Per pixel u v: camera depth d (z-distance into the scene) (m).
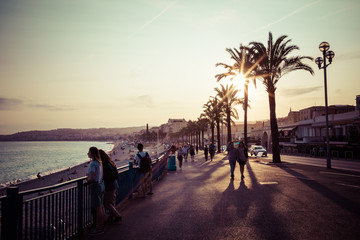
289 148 50.62
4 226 3.89
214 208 7.52
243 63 31.64
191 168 21.58
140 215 7.06
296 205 7.47
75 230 5.58
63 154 147.12
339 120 38.12
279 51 23.77
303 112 77.19
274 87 23.91
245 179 13.42
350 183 11.07
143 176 9.84
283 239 4.93
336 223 5.75
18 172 61.16
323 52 19.02
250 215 6.62
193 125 106.44
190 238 5.15
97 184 5.73
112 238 5.32
